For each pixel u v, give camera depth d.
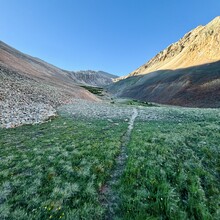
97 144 15.13
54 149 13.63
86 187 9.09
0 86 33.62
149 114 35.19
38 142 15.80
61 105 41.78
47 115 28.61
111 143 15.52
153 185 9.56
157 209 8.05
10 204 7.69
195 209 8.23
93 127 22.59
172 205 8.11
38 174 9.95
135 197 8.55
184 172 10.88
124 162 12.52
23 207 7.63
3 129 19.84
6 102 28.30
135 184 9.62
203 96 91.31
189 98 97.44
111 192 9.23
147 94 155.25
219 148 14.58
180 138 16.50
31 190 8.58
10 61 73.19
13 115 24.62
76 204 7.99
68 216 7.24
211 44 151.25
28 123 23.27
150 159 12.23
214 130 19.67
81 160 12.01
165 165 11.50
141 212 7.83
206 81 103.44
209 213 8.00
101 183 9.76
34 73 82.38
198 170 11.25
